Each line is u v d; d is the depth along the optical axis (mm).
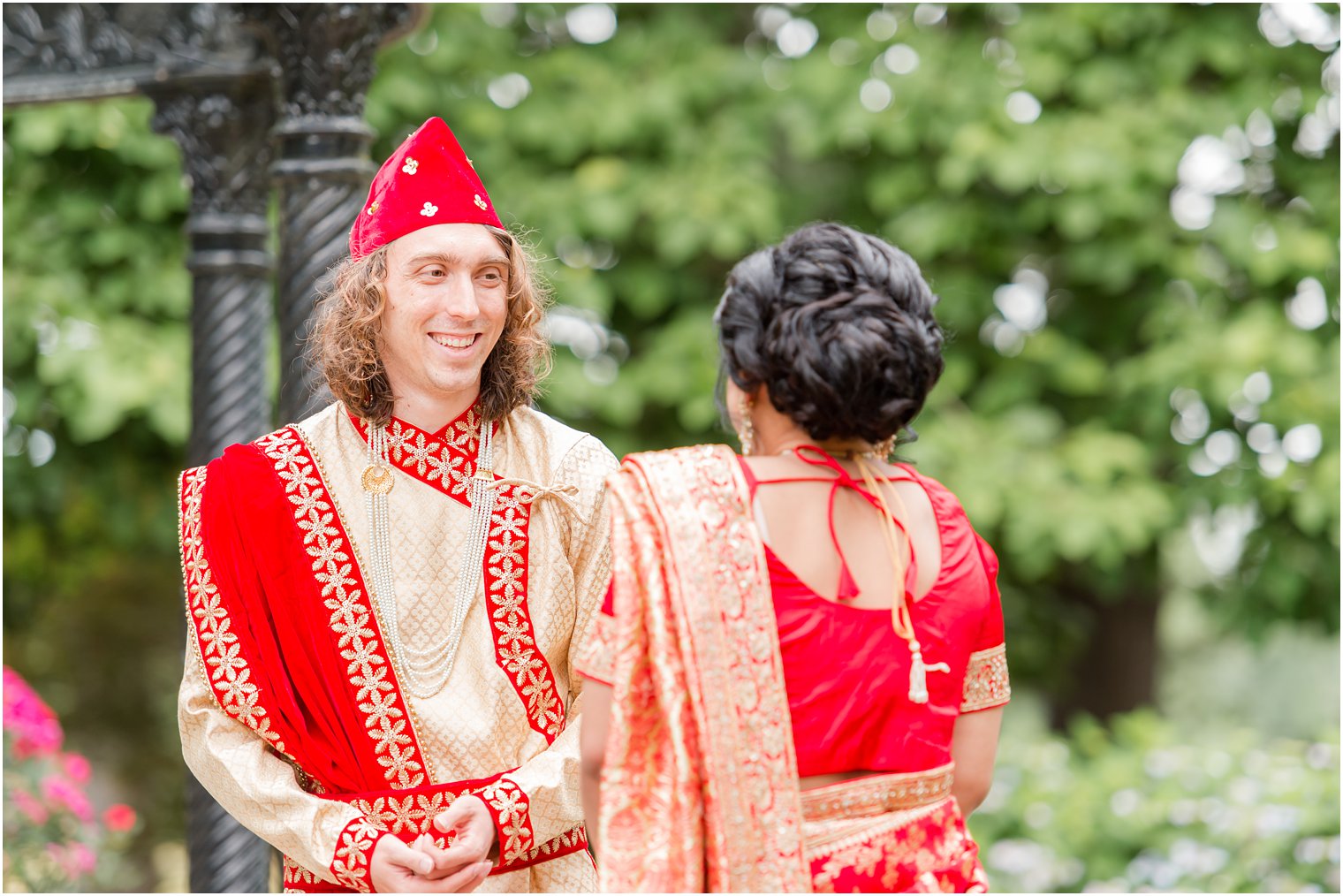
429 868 3143
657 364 8750
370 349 3418
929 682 2605
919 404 2598
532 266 3703
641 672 2557
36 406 8453
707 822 2502
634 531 2557
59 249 8648
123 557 10578
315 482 3398
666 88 9039
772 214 8828
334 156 4906
